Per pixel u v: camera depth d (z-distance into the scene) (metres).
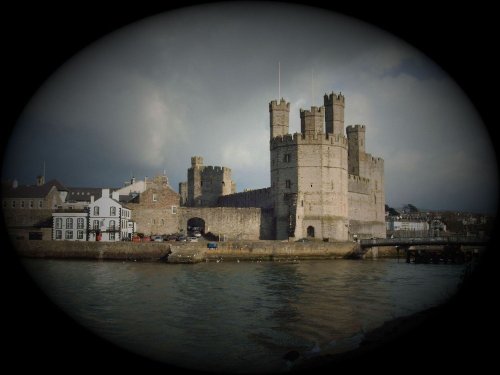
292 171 80.38
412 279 42.62
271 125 87.38
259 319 25.27
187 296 32.06
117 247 61.88
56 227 72.75
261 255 65.00
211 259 63.16
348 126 103.50
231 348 20.16
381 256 78.62
